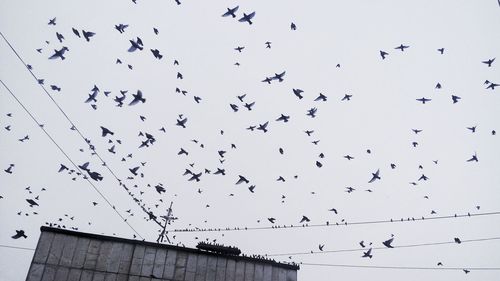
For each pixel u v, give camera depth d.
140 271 9.33
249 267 10.14
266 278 10.09
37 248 8.92
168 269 9.55
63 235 9.27
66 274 8.80
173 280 9.41
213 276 9.76
